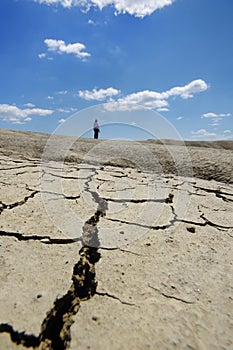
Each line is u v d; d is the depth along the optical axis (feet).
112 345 2.74
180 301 3.49
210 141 55.77
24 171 11.16
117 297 3.51
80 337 2.82
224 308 3.40
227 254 4.90
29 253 4.44
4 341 2.72
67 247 4.76
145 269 4.23
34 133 35.22
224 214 7.21
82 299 3.48
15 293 3.39
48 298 3.35
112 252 4.75
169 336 2.89
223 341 2.89
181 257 4.68
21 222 5.69
